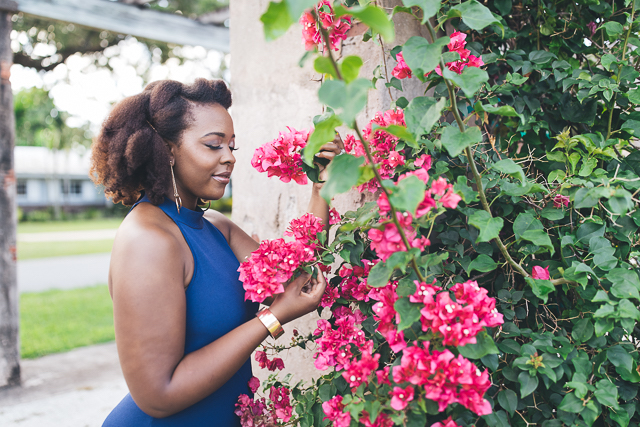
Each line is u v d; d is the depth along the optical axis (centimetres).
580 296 108
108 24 449
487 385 83
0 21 379
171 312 99
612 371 109
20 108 1989
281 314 107
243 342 104
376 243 88
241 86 186
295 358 165
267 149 112
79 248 1553
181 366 100
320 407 115
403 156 114
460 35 111
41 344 504
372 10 63
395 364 92
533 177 141
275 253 103
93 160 123
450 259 123
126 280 97
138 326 96
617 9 143
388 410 91
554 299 125
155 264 98
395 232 84
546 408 104
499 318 85
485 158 123
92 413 331
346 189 73
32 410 338
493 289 125
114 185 119
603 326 95
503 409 105
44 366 437
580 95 128
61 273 1054
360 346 105
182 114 112
